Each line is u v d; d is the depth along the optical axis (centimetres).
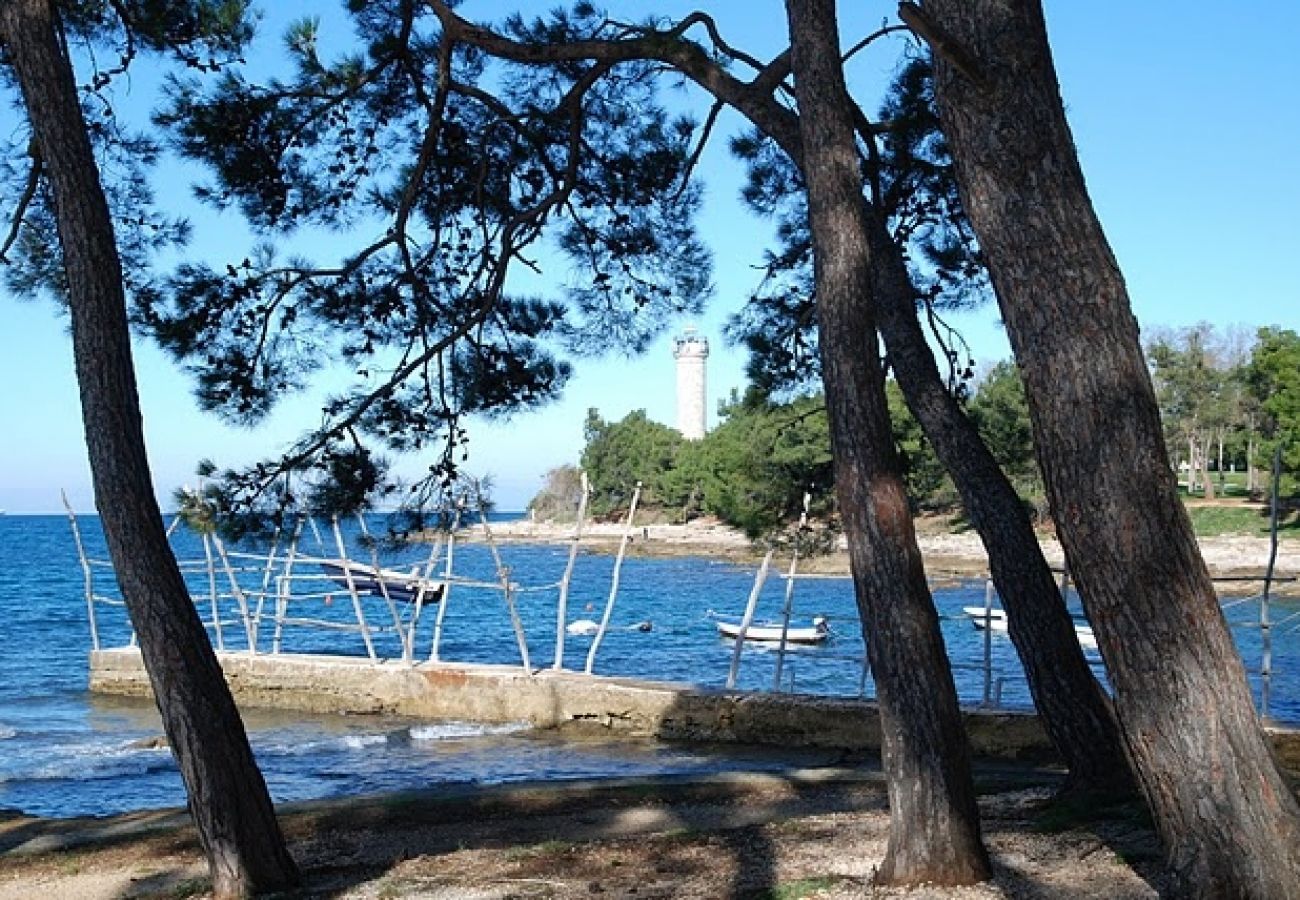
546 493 10512
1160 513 524
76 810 1520
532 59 1067
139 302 1108
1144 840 803
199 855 1006
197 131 1112
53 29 851
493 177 1274
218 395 1091
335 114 1197
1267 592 1438
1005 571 979
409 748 1767
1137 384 536
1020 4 564
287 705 2078
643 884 793
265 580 2255
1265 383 6738
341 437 1133
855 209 728
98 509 834
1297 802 516
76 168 838
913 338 1023
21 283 1098
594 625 3744
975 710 1480
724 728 1689
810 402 1412
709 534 8906
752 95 959
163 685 834
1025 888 697
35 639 3891
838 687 2497
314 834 1052
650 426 10194
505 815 1096
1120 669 527
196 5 1082
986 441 1359
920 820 712
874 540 706
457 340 1219
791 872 792
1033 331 551
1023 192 556
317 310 1162
